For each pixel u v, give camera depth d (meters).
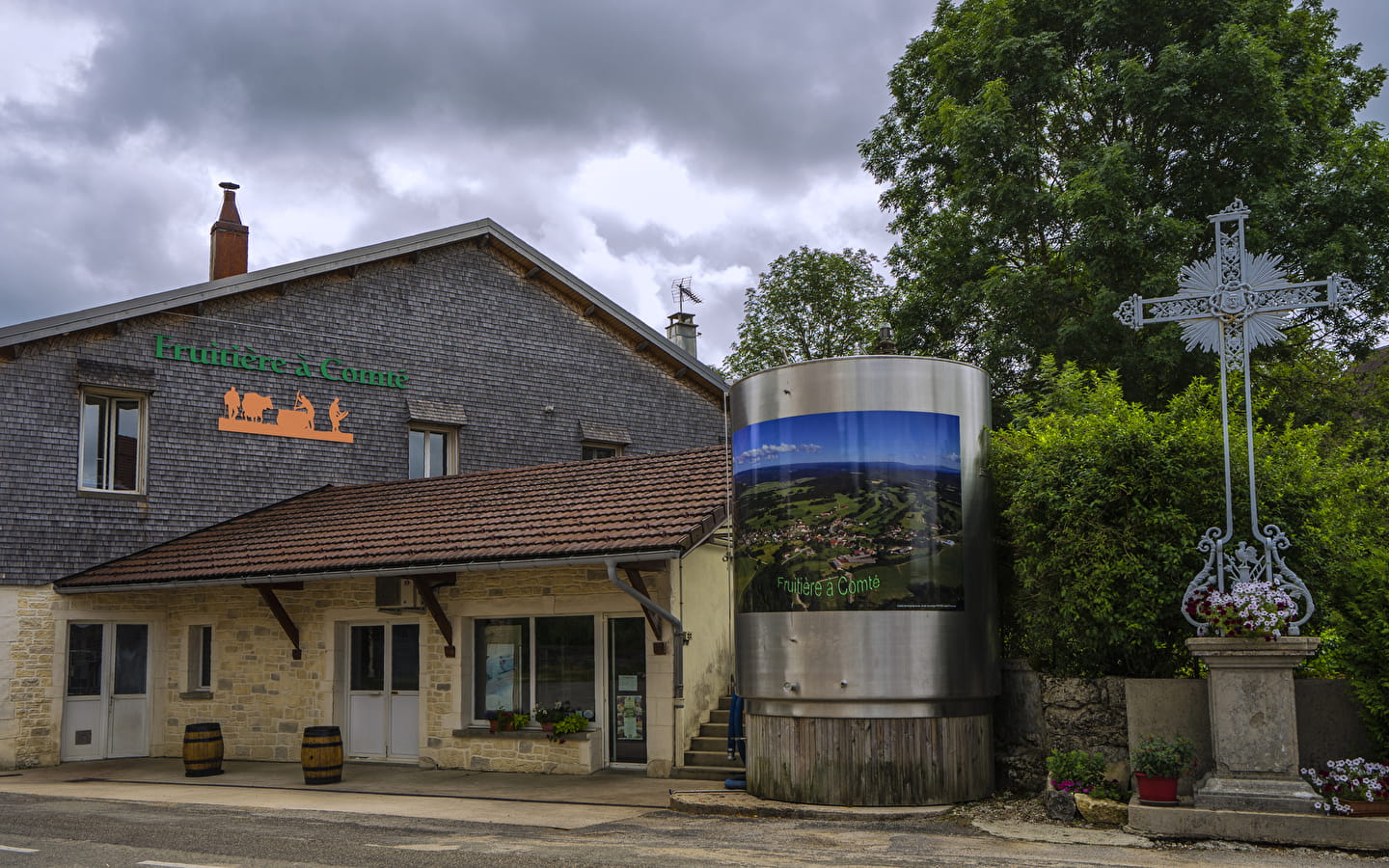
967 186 20.52
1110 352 18.73
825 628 10.19
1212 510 9.46
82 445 16.56
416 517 15.44
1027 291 19.25
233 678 16.52
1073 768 9.47
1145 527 9.47
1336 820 8.02
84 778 14.45
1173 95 17.95
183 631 17.23
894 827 9.26
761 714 10.62
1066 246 19.30
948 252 21.30
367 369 19.59
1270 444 10.12
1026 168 19.80
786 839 8.84
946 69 21.69
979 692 10.33
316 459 18.86
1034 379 19.97
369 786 12.88
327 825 10.05
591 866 7.87
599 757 13.43
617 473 15.20
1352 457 16.72
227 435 17.91
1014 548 10.82
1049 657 10.25
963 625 10.33
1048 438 10.46
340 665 15.60
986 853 8.09
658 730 12.95
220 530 17.20
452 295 20.88
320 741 13.16
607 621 13.70
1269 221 18.41
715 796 10.73
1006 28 20.50
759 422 10.88
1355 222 18.94
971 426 10.82
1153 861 7.66
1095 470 9.66
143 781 14.01
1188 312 9.40
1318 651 8.51
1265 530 8.95
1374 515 10.76
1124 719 9.56
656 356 23.92
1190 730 9.15
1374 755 8.73
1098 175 18.20
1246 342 9.21
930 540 10.30
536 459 21.52
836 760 10.09
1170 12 19.41
